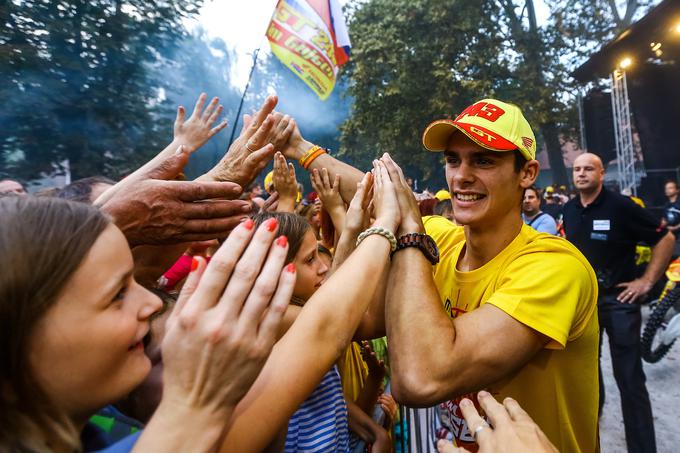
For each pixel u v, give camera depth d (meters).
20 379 0.53
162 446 0.56
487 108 1.46
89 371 0.57
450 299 1.61
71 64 6.80
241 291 0.60
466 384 1.21
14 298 0.51
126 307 0.61
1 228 0.53
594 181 3.38
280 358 0.77
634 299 3.11
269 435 0.72
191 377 0.58
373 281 0.95
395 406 2.23
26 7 6.62
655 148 12.98
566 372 1.43
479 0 16.14
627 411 2.99
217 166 1.41
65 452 0.57
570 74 14.81
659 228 3.19
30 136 6.86
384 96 17.44
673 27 11.03
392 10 17.05
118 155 7.84
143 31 7.94
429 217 2.10
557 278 1.29
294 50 3.43
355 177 1.70
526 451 0.76
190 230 1.07
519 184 1.49
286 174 2.06
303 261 1.56
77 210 0.59
